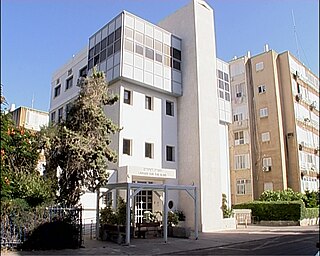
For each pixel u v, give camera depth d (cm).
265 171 3578
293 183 3547
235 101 3897
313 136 4044
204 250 1395
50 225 1334
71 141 1666
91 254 1238
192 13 2653
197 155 2397
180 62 2636
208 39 2700
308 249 1363
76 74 2984
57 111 3209
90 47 2570
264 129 3681
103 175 1697
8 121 1336
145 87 2405
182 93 2583
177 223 2031
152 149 2369
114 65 2288
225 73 3072
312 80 4331
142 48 2381
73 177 1706
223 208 2578
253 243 1608
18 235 1273
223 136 2942
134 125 2286
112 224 1681
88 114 1762
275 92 3684
